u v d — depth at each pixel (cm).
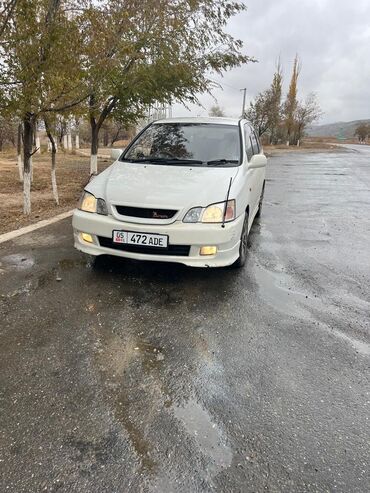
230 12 916
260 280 399
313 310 340
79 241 384
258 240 546
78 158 1873
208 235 347
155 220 348
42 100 546
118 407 219
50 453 189
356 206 834
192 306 339
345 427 212
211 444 197
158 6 770
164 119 542
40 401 221
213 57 978
